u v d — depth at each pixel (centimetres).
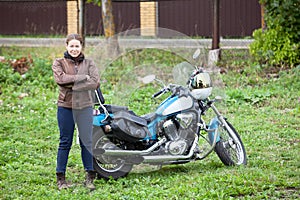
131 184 686
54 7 2430
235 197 629
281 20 1410
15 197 649
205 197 620
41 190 666
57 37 2180
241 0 2156
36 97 1218
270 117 1030
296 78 1277
